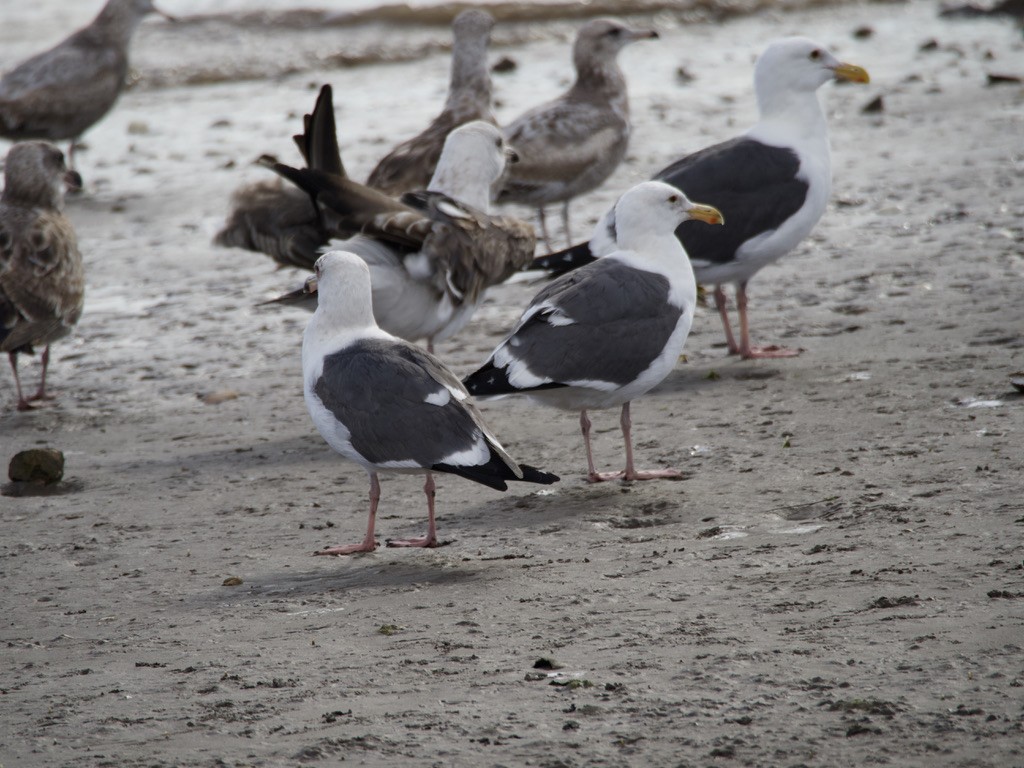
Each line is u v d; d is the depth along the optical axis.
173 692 7.87
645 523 10.70
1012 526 9.39
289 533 11.21
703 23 46.25
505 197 20.89
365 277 11.01
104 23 28.42
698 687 7.28
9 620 9.46
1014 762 6.16
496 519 11.09
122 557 10.80
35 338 15.85
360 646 8.41
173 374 16.83
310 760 6.75
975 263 17.98
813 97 15.73
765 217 15.18
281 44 43.28
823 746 6.46
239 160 29.08
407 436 10.12
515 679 7.62
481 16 20.05
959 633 7.62
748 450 12.12
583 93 21.61
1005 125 26.48
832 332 15.84
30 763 6.97
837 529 9.86
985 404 12.51
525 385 11.41
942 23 42.41
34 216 16.59
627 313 11.70
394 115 32.91
